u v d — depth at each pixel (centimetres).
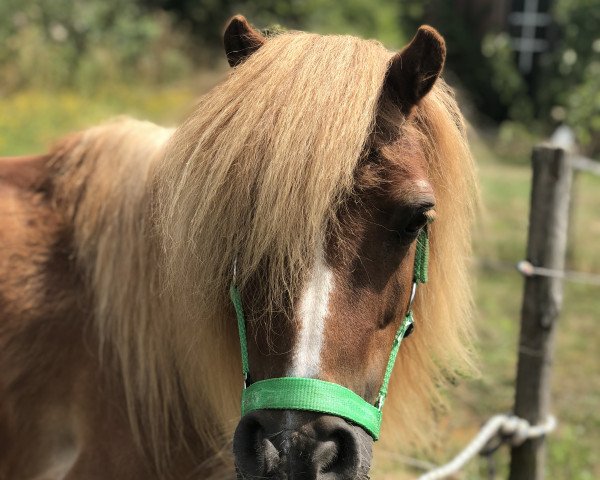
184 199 137
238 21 155
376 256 133
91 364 174
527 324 237
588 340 445
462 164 160
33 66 844
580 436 335
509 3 1170
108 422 173
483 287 530
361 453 129
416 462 253
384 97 142
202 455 178
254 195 129
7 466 181
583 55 859
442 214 158
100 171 179
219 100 142
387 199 132
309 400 124
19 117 684
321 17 1100
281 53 142
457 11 1201
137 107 849
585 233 654
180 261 140
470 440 324
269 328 131
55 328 175
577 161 542
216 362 158
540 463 244
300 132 129
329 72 137
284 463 124
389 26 1160
